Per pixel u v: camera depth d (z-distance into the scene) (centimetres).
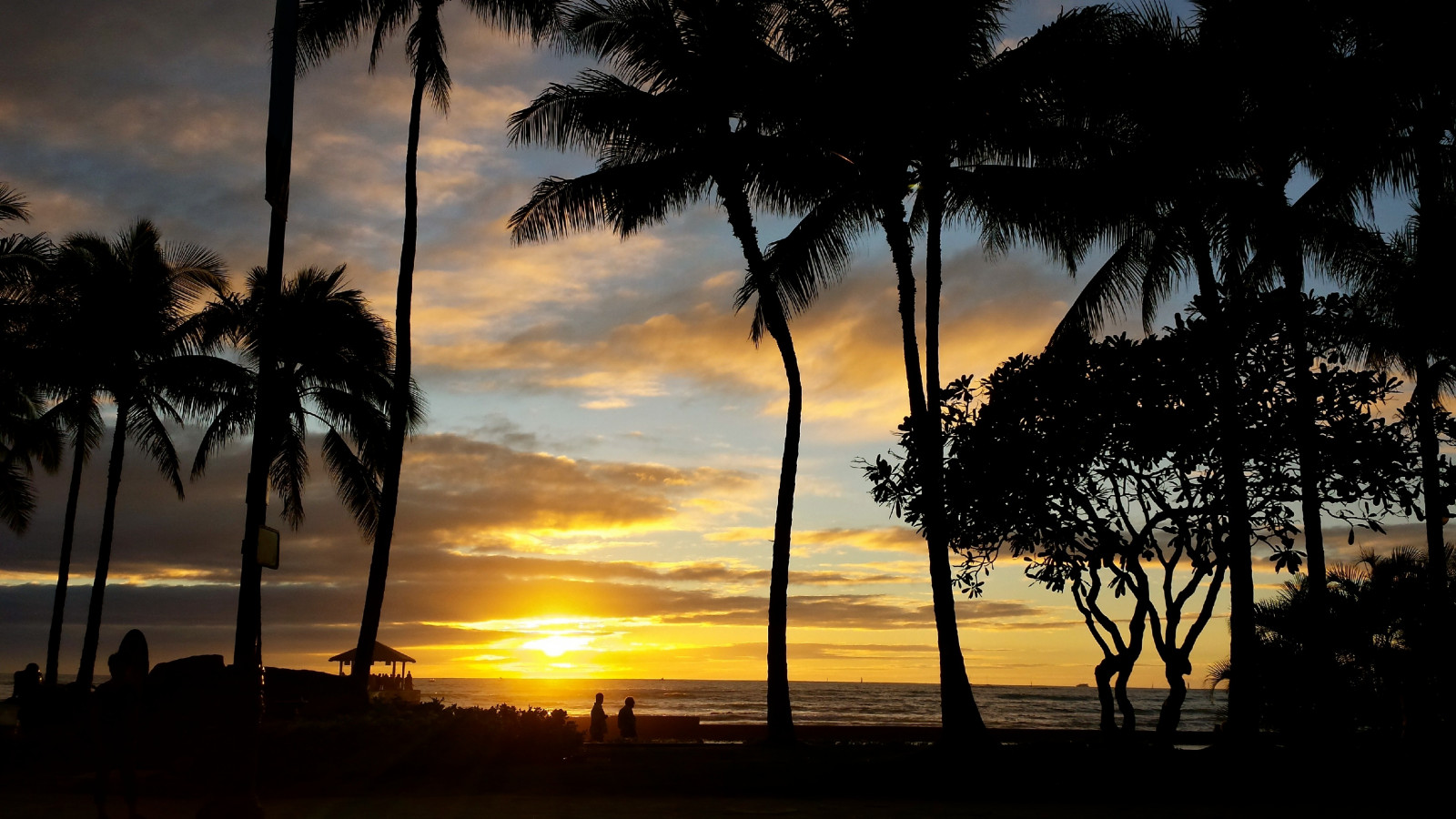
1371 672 1752
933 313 1852
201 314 3030
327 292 3000
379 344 2959
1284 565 1448
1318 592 1781
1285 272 1938
